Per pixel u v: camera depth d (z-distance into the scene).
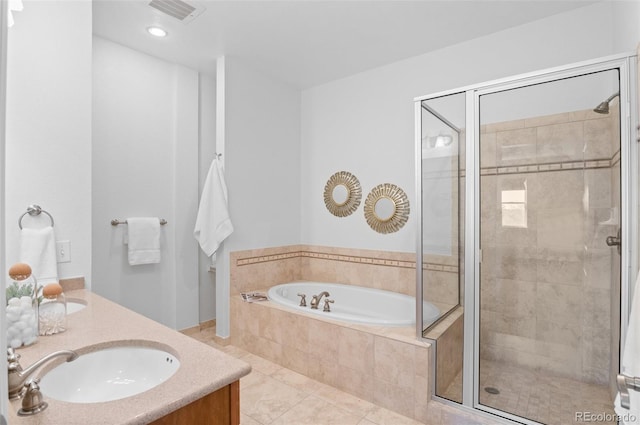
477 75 2.80
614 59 1.66
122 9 2.41
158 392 0.94
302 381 2.54
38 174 1.92
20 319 1.25
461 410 2.01
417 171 2.27
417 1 2.32
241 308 3.10
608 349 1.97
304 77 3.61
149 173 3.15
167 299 3.27
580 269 2.08
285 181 3.75
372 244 3.39
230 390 1.06
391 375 2.19
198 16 2.51
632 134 1.61
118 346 1.32
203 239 3.13
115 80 2.91
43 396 0.93
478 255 2.04
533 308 2.24
